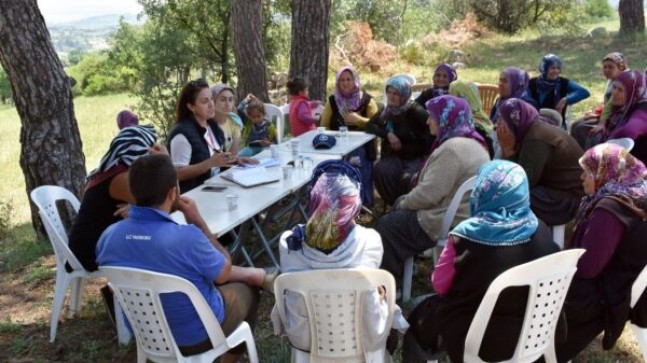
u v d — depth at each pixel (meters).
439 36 16.89
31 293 4.30
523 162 3.80
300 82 5.92
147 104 10.63
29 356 3.44
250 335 2.74
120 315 3.41
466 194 3.50
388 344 2.71
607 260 2.61
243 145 5.73
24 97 4.74
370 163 5.50
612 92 4.91
